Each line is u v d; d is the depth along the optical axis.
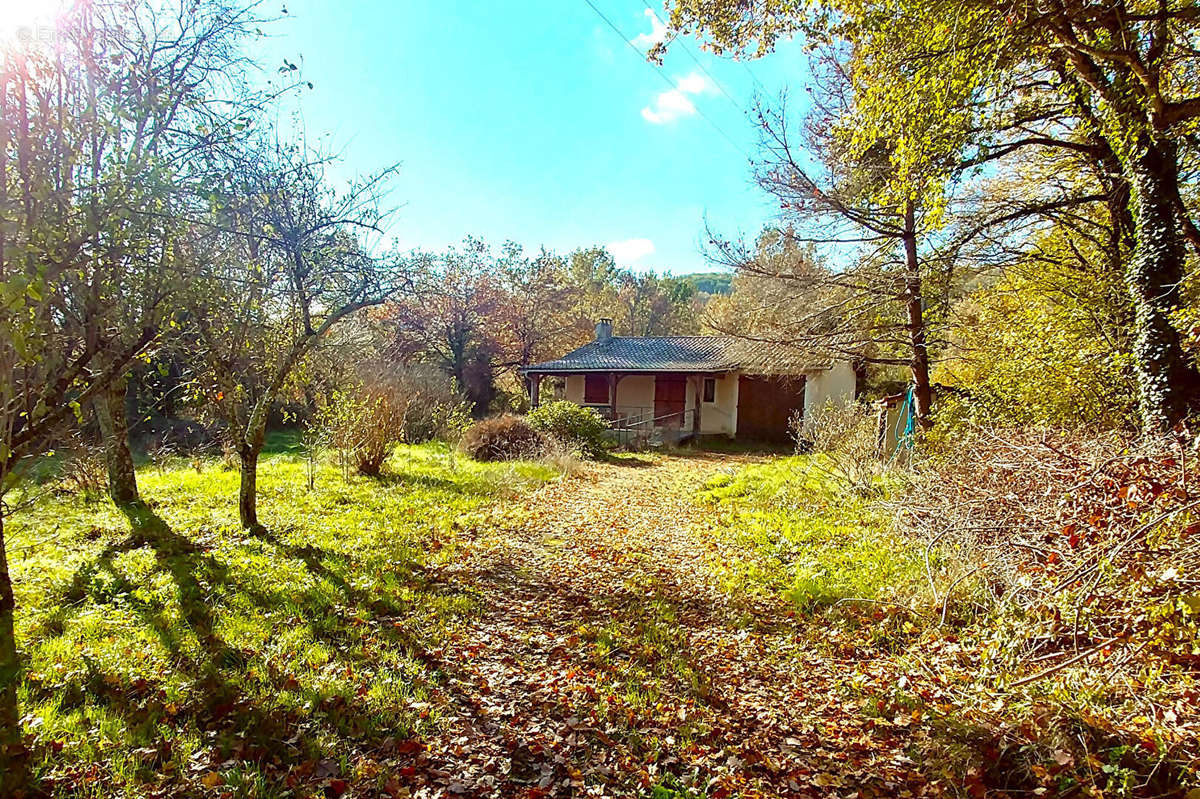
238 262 5.79
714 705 3.65
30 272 3.16
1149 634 3.12
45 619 4.29
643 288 52.50
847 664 4.11
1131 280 7.05
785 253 12.45
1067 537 3.61
